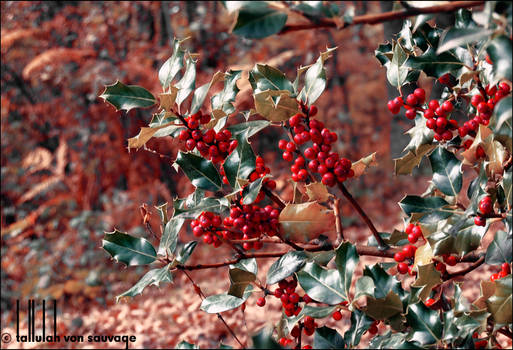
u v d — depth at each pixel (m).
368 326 1.03
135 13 5.09
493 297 0.95
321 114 6.17
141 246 1.10
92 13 4.92
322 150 1.05
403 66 1.02
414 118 1.09
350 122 6.06
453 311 1.02
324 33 5.43
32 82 4.70
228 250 4.09
